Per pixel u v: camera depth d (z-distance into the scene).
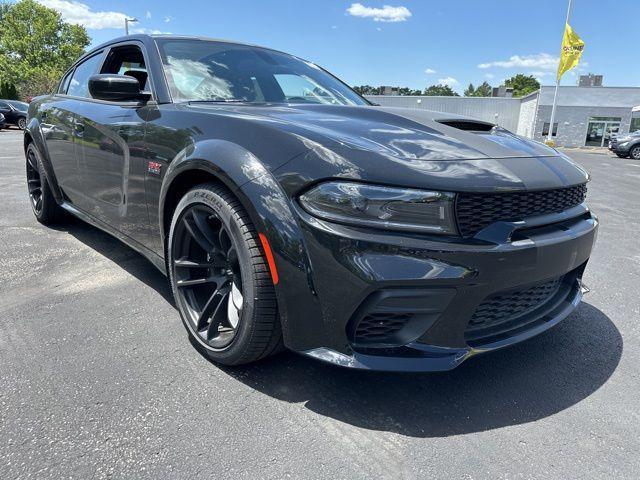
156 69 2.56
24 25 55.25
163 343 2.25
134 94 2.43
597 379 2.08
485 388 1.99
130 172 2.51
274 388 1.93
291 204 1.67
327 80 3.19
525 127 36.81
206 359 2.12
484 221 1.64
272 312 1.81
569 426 1.76
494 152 1.84
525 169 1.79
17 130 21.73
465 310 1.64
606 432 1.73
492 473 1.51
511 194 1.67
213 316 2.07
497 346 1.78
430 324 1.63
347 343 1.65
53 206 4.05
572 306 2.15
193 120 2.14
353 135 1.79
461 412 1.82
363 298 1.58
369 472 1.50
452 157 1.70
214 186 1.96
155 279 3.06
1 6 54.81
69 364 2.05
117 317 2.51
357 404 1.85
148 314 2.55
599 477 1.51
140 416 1.73
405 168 1.59
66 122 3.30
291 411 1.79
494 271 1.60
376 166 1.59
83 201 3.28
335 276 1.59
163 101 2.42
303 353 1.73
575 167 2.10
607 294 3.13
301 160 1.69
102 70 3.18
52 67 54.12
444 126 2.06
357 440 1.65
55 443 1.58
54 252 3.54
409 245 1.54
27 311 2.55
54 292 2.81
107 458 1.52
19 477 1.43
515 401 1.90
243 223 1.82
